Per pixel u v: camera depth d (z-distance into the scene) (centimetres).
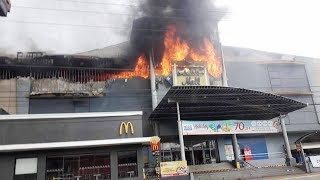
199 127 2947
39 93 3450
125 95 3803
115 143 2386
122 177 2417
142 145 2598
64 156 2347
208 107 3297
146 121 3688
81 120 2434
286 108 3388
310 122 4266
